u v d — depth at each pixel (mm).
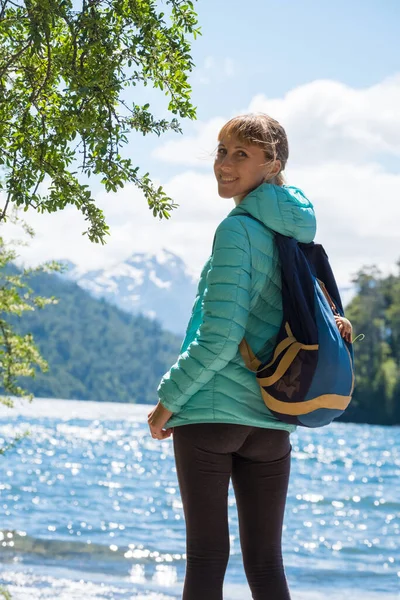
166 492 19734
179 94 3453
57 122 3242
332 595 8062
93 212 3377
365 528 14664
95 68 3287
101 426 58750
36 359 7988
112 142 3287
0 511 14172
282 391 2568
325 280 2904
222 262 2641
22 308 7906
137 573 8766
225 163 2873
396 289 101875
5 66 3244
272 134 2863
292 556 10938
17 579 7746
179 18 3438
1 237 7672
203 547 2689
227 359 2605
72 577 8148
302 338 2631
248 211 2742
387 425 96438
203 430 2680
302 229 2748
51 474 23297
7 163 3396
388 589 8555
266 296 2725
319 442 51625
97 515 14555
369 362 99125
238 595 7531
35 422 58062
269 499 2775
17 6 3164
